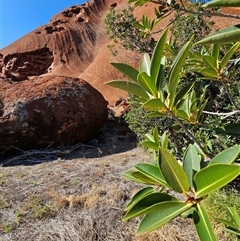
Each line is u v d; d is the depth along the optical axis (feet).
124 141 20.63
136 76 2.96
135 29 17.67
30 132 18.08
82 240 8.66
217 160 2.68
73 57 103.50
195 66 5.09
